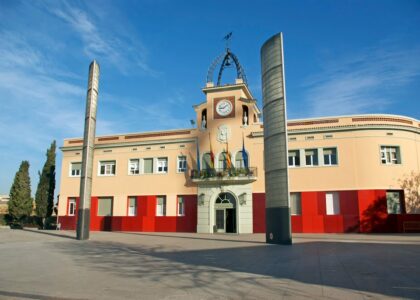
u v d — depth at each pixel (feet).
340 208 104.12
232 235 102.12
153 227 121.80
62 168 137.90
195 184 119.75
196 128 123.75
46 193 151.33
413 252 52.44
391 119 106.52
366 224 101.24
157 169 126.31
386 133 105.29
